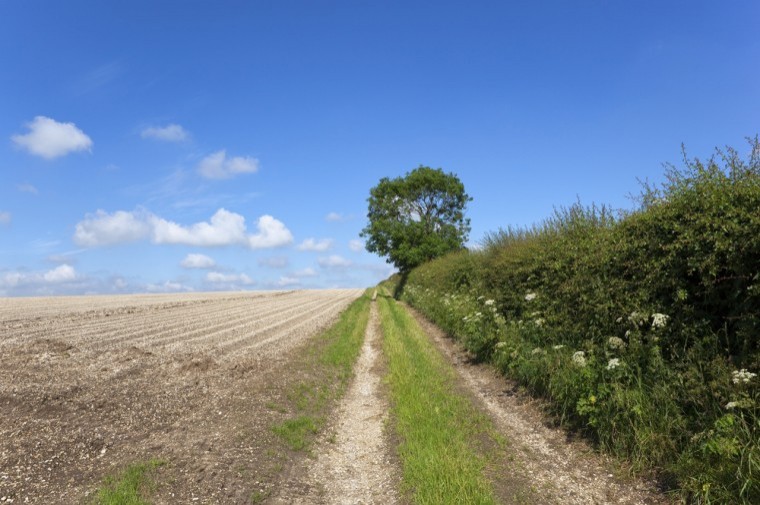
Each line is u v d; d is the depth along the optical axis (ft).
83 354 39.34
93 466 18.39
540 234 40.09
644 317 22.31
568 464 20.18
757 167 20.71
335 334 59.62
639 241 24.50
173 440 21.43
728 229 18.63
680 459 17.03
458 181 172.76
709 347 19.12
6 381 28.32
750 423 16.03
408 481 18.45
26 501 15.55
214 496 16.71
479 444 22.09
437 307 71.41
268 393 30.30
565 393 25.00
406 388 32.35
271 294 193.57
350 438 24.86
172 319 75.31
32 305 96.27
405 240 150.82
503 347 35.24
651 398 20.08
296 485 18.66
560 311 31.09
